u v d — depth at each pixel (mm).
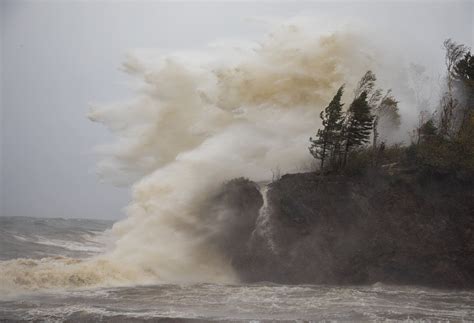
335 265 39281
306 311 27516
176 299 30359
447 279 38125
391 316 26594
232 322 24844
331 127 43156
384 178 42250
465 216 40438
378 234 40125
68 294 30891
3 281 31141
